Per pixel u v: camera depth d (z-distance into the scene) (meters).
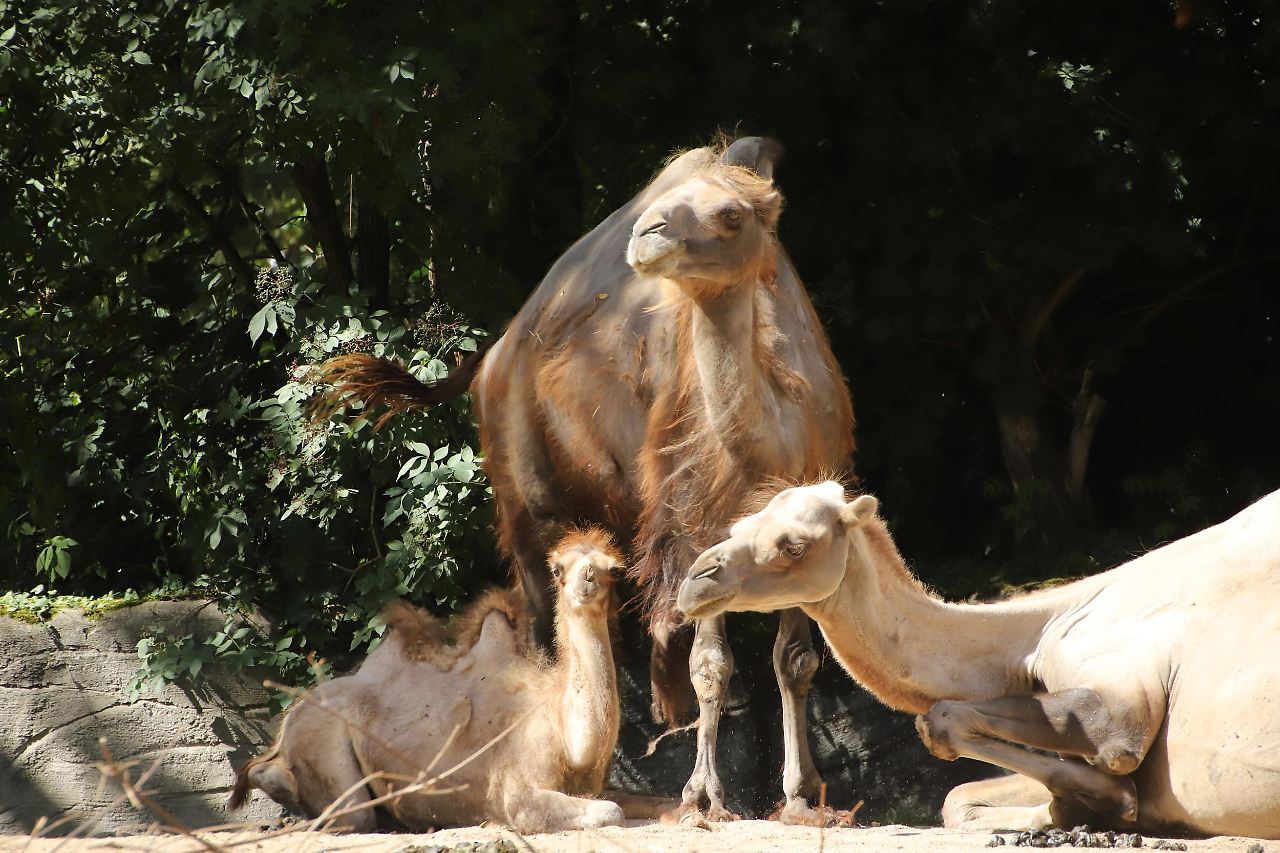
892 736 20.80
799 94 22.98
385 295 25.50
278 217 34.31
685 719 21.48
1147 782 10.80
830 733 21.11
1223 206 23.98
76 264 25.41
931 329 23.02
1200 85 21.39
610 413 16.00
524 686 13.46
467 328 22.44
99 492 23.41
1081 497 24.17
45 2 22.23
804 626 14.18
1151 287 24.61
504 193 24.36
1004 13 21.34
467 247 24.30
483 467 18.88
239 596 21.62
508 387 17.78
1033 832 10.44
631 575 14.51
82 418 23.55
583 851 9.62
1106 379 25.47
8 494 23.81
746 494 13.57
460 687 13.74
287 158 22.06
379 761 13.59
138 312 25.28
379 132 20.88
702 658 13.56
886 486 25.97
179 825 8.35
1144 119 21.28
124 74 22.42
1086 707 10.69
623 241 16.81
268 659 20.80
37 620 20.28
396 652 14.27
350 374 19.38
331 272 25.42
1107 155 21.28
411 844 10.09
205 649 20.42
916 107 23.05
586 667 12.73
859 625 11.38
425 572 21.17
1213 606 10.76
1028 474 24.16
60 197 23.83
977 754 10.81
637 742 21.84
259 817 20.09
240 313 24.98
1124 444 25.97
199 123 22.19
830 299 22.92
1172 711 10.63
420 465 21.02
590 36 24.64
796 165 24.27
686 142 24.52
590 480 16.50
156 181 27.84
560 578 13.11
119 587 23.73
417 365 21.27
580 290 16.98
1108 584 11.49
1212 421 25.56
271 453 21.91
